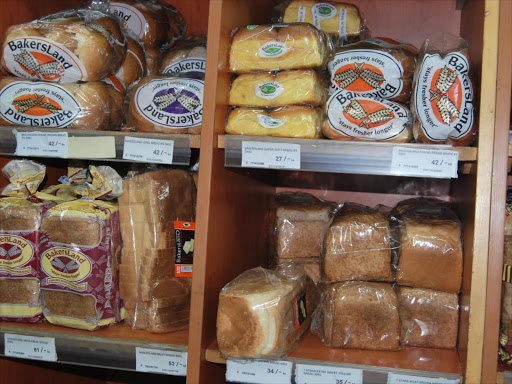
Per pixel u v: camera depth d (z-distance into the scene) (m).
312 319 1.30
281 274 1.22
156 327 1.23
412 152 1.03
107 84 1.30
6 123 1.25
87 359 1.18
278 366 1.08
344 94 1.16
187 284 1.28
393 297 1.16
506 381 1.01
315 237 1.43
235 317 1.06
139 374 1.89
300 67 1.16
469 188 1.10
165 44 1.62
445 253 1.14
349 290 1.18
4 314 1.26
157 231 1.24
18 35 1.22
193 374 1.08
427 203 1.42
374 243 1.18
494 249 0.98
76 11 1.35
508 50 0.99
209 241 1.10
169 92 1.22
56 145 1.19
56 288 1.22
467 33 1.31
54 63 1.21
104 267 1.22
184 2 1.83
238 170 1.33
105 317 1.23
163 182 1.26
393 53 1.21
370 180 1.72
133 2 1.57
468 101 1.04
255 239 1.53
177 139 1.14
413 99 1.11
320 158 1.07
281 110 1.14
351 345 1.17
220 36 1.11
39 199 1.30
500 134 0.98
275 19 1.57
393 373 1.04
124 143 1.16
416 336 1.19
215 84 1.10
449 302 1.17
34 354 1.20
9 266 1.25
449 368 1.06
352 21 1.46
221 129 1.15
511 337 1.10
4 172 1.30
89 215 1.20
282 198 1.56
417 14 1.64
